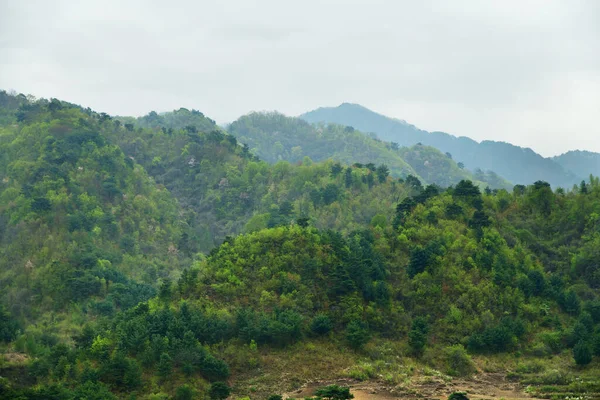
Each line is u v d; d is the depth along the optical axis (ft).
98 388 209.97
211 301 264.72
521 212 350.02
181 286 279.08
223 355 237.86
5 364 256.93
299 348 246.88
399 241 308.40
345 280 269.44
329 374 233.55
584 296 290.35
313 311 263.70
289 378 229.25
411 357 251.39
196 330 242.37
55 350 247.70
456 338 261.03
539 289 287.28
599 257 301.43
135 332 237.66
